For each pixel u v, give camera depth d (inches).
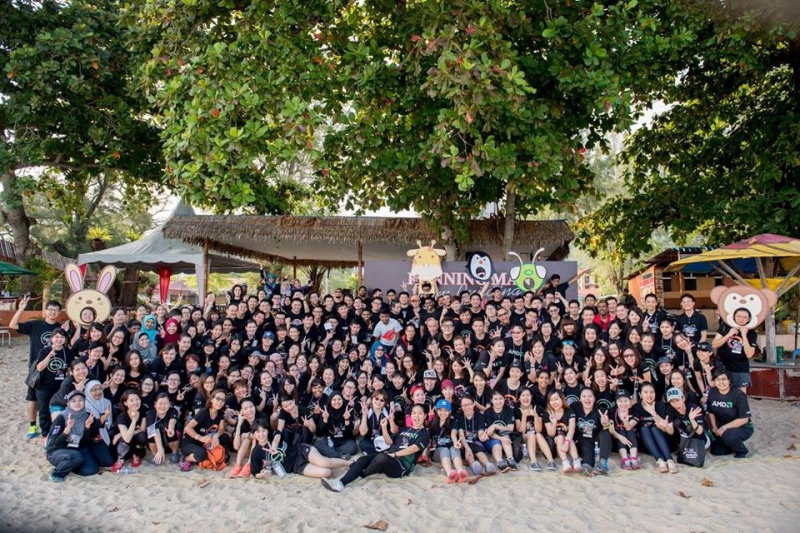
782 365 392.8
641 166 578.2
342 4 387.2
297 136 339.0
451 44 329.1
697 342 307.6
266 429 261.7
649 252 604.1
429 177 441.7
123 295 792.3
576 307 349.7
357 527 203.0
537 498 228.7
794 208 444.1
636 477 251.8
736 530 193.5
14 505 223.9
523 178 389.7
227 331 333.7
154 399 282.8
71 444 257.6
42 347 310.2
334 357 331.0
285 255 708.7
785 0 357.4
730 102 538.6
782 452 278.5
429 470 266.8
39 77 572.7
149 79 397.1
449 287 433.1
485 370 300.8
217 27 417.4
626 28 378.3
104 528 203.5
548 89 413.7
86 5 631.8
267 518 211.5
